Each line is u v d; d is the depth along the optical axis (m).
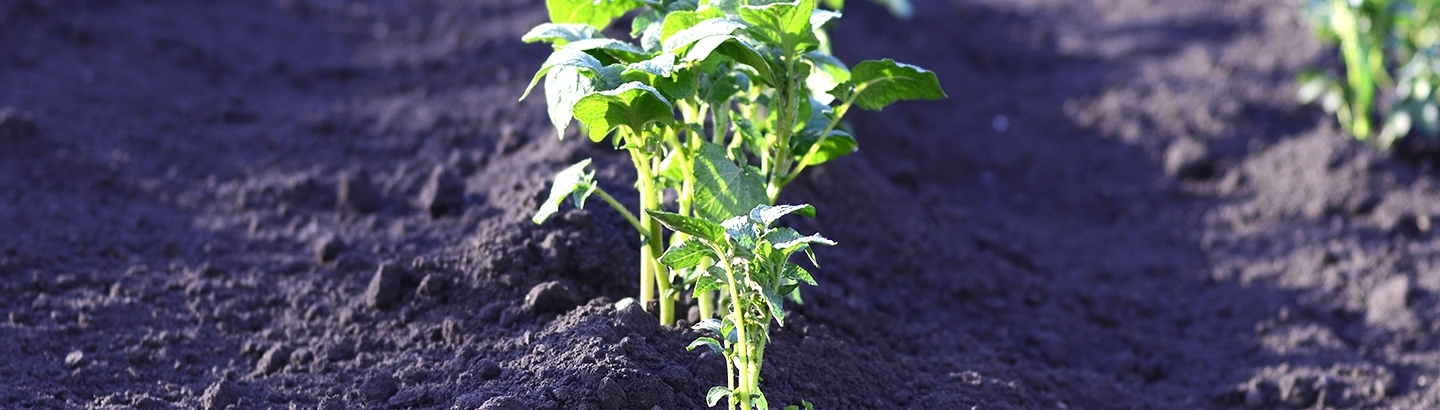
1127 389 2.14
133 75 2.70
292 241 2.22
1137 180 2.91
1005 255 2.50
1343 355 2.22
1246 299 2.40
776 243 1.56
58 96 2.53
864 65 1.68
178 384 1.91
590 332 1.79
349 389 1.85
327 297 2.07
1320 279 2.44
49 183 2.30
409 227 2.22
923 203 2.58
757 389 1.64
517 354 1.83
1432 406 2.07
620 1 1.79
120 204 2.29
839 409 1.82
